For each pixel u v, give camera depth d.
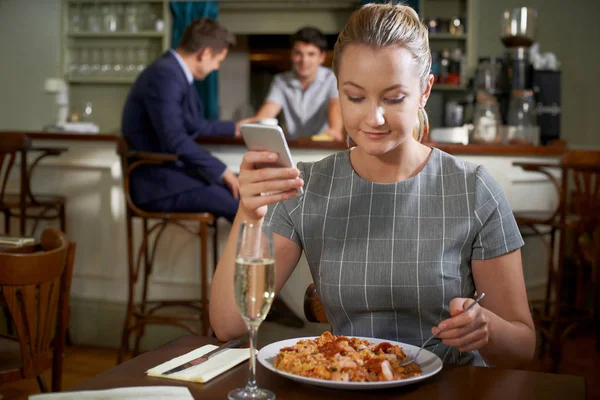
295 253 1.34
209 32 3.26
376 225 1.27
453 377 1.00
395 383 0.92
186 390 0.91
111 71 6.08
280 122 6.12
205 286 3.09
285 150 1.04
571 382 0.99
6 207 3.48
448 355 1.24
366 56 1.10
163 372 0.99
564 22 5.49
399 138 1.14
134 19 6.05
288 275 1.36
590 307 4.30
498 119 3.88
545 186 3.74
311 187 1.33
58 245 1.89
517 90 4.06
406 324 1.26
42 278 1.74
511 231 1.26
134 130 3.17
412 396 0.92
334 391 0.94
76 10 6.20
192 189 3.08
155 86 3.10
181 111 3.13
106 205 3.64
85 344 3.71
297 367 0.97
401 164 1.28
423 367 1.01
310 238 1.31
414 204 1.27
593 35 5.46
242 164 1.08
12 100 6.37
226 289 1.19
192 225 3.48
